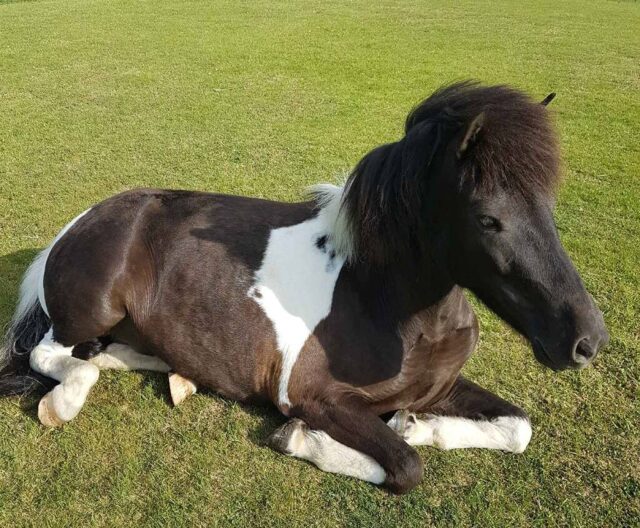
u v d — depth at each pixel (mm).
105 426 2820
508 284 2088
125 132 6617
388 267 2471
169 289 2801
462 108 2137
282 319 2643
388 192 2279
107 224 2902
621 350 3320
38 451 2688
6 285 3857
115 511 2426
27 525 2369
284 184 5309
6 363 3119
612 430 2805
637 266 4129
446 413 2793
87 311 2846
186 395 2926
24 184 5301
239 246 2791
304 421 2652
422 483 2529
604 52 11406
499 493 2492
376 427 2480
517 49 11438
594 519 2396
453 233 2145
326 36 12016
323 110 7465
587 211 4949
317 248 2715
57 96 7902
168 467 2617
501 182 1973
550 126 2072
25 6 15391
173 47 10742
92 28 12445
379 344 2531
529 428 2627
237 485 2537
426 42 11789
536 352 2125
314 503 2457
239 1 16250
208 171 5594
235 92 8156
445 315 2523
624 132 6965
